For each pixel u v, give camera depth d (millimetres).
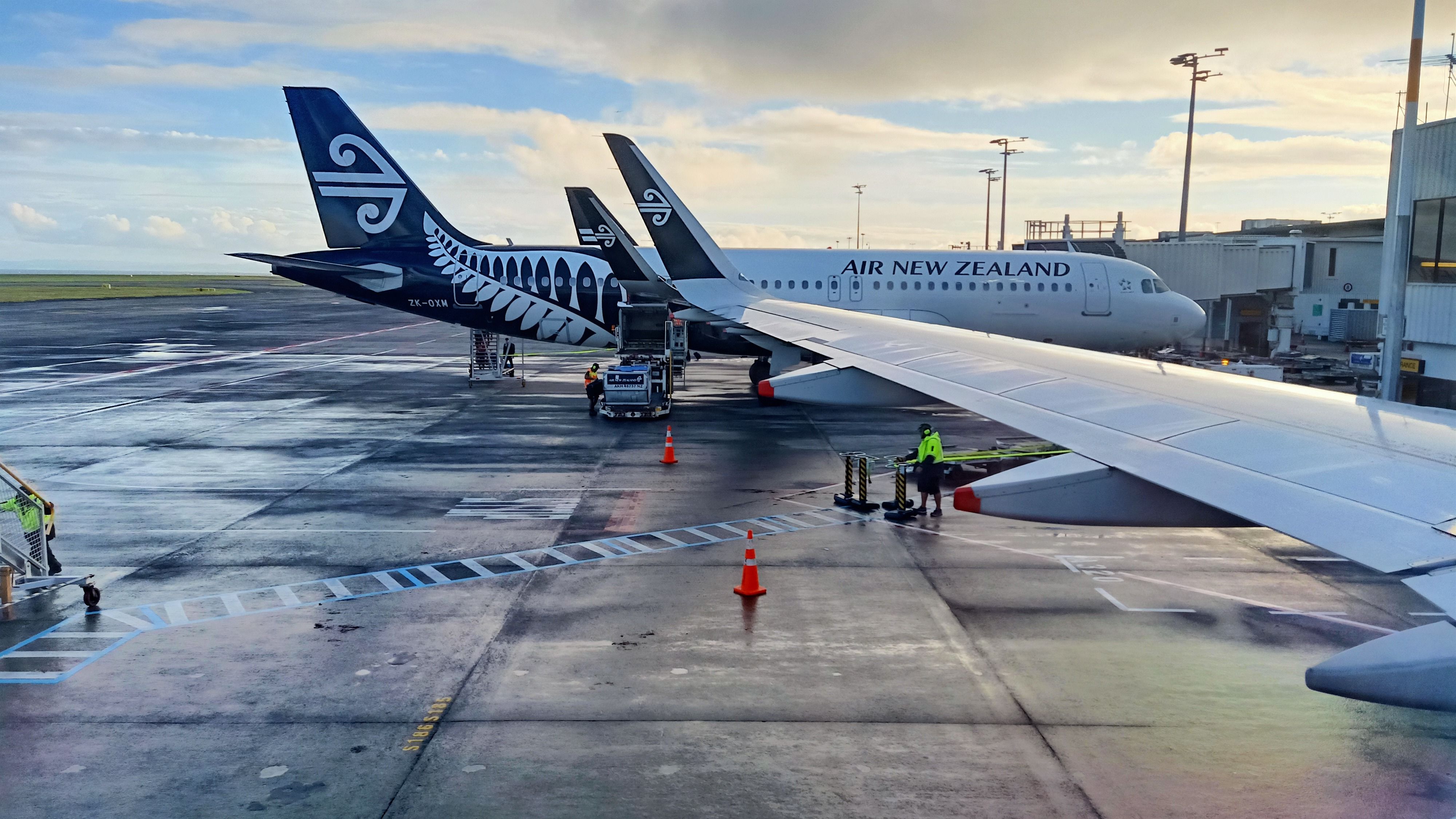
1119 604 15977
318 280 40406
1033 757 10766
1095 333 42406
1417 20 26297
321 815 9602
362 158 40125
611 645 14039
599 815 9578
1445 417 8242
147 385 46750
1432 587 4430
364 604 15820
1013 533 20438
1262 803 9859
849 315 26000
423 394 43625
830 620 15102
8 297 148375
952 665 13344
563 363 59250
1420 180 30547
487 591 16484
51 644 14117
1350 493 6027
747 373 53719
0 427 33875
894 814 9602
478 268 40594
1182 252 60406
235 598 16125
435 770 10461
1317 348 63406
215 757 10766
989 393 10711
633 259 33531
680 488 24547
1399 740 11250
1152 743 11141
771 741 11094
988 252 42250
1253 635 14555
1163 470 6949
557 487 24688
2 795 9977
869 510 22234
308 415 37094
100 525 20828
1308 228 76375
